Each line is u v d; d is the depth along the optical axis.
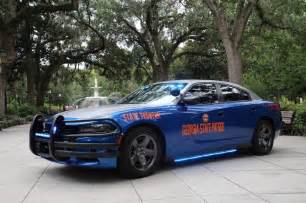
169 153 8.06
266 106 10.12
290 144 12.38
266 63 34.00
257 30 25.50
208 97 8.97
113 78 46.16
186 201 6.13
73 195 6.52
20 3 27.88
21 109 30.66
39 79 39.38
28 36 34.97
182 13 37.56
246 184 7.10
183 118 8.23
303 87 33.62
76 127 7.28
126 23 38.56
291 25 24.02
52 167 8.77
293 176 7.70
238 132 9.39
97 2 36.16
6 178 7.78
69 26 38.28
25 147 12.23
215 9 20.12
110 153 7.17
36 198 6.39
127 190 6.78
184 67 47.16
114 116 7.30
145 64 47.06
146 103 8.38
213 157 9.78
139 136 7.54
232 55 19.95
